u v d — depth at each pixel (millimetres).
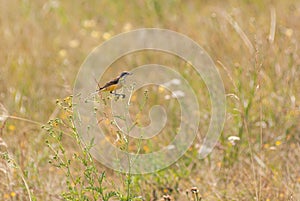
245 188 9570
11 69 13648
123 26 16453
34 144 10586
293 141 10828
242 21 14578
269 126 11000
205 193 9430
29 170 9906
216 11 15438
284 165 10195
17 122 11516
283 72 11867
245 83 11516
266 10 15602
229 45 12812
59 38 15961
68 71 13531
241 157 10375
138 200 8430
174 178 9805
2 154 9141
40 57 14484
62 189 9664
